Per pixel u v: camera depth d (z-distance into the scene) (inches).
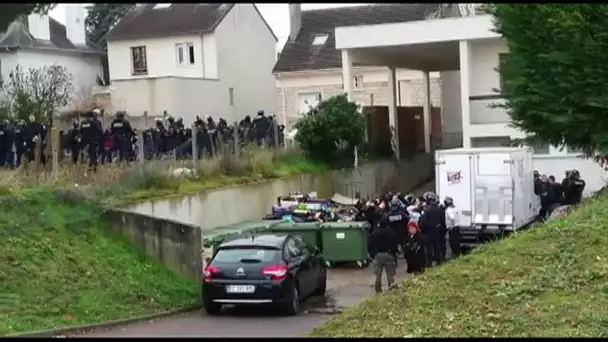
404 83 1814.7
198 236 701.9
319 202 1016.9
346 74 1300.4
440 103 1717.5
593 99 706.2
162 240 702.5
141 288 642.2
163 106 1450.5
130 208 793.6
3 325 501.7
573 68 707.4
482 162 884.6
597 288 363.6
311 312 631.8
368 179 1289.4
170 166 925.2
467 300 374.9
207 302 617.9
